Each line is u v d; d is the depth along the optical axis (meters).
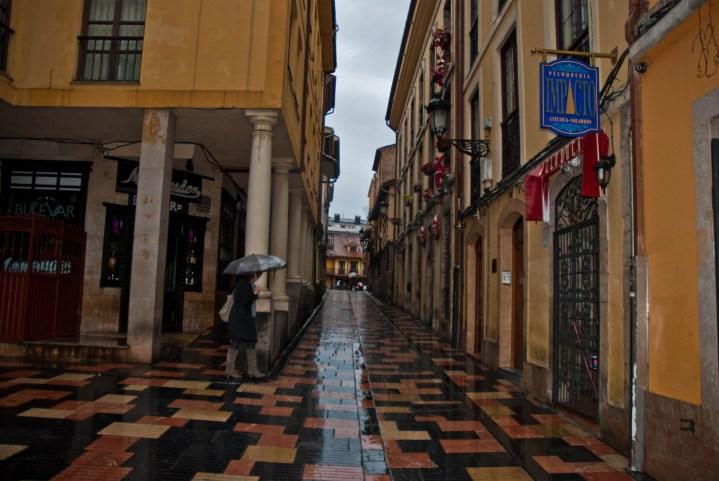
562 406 6.69
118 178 11.15
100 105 8.97
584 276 6.32
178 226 12.09
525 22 8.66
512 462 4.95
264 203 8.99
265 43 9.11
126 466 4.40
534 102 8.21
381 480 4.48
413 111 24.78
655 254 4.66
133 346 8.55
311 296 23.08
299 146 12.63
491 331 10.27
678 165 4.38
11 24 8.99
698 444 3.99
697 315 4.06
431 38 19.81
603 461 4.99
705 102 4.05
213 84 9.02
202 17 9.16
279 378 8.34
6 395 6.35
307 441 5.33
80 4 9.24
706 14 4.04
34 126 9.99
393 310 26.75
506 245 9.84
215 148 11.21
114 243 11.10
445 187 15.30
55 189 10.94
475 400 7.39
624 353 5.17
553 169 6.57
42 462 4.38
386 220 34.12
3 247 8.73
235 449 4.96
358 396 7.44
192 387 7.26
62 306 9.48
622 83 5.42
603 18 5.97
